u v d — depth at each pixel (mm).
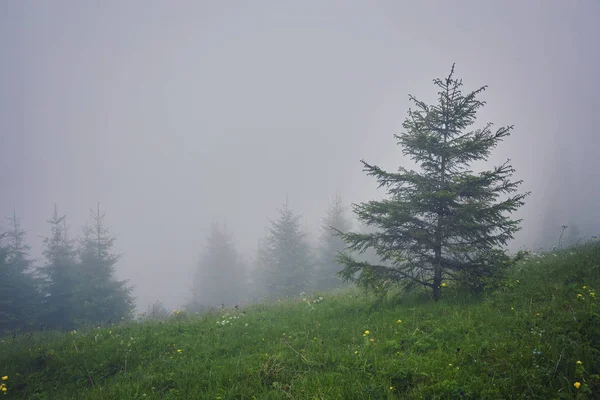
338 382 5184
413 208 9125
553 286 7805
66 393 6512
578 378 4453
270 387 5461
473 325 6695
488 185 8750
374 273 9461
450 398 4465
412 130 9547
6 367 7637
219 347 7766
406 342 6492
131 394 5836
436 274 9258
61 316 21922
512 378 4574
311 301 13484
